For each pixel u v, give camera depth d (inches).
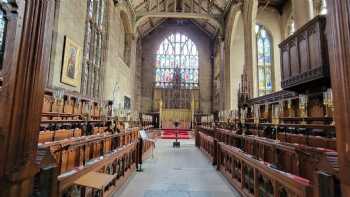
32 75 43.0
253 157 135.3
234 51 616.4
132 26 666.8
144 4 673.6
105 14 476.7
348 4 39.2
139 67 876.0
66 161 114.3
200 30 919.0
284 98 306.8
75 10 326.6
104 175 104.3
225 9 630.5
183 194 156.6
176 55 922.1
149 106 892.0
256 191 124.6
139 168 239.3
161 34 922.7
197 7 719.7
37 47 44.7
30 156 42.3
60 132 194.5
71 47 311.4
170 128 836.6
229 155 193.0
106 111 376.2
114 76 525.7
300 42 183.8
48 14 49.2
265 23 595.8
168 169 241.3
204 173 222.5
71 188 93.3
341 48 40.4
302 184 71.8
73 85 322.7
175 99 884.6
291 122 284.8
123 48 660.1
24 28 41.5
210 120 693.3
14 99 38.8
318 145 157.4
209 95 896.3
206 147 339.3
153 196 152.3
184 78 908.0
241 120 300.7
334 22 42.9
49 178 51.1
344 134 39.0
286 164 112.5
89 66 398.9
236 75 612.1
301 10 285.9
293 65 194.9
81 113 327.9
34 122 43.9
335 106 42.2
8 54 39.0
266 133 216.7
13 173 37.2
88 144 144.4
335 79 42.3
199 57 921.5
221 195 155.3
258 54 594.9
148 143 316.5
